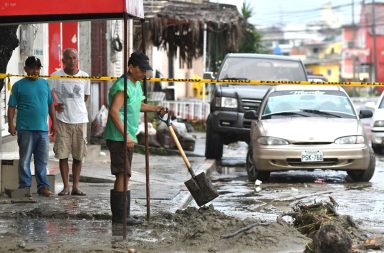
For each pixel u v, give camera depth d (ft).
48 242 49.29
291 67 118.73
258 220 54.75
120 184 54.85
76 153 69.62
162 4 152.76
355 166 85.76
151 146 116.67
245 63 118.83
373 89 579.07
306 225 52.95
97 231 53.06
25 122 66.54
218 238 48.78
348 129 86.94
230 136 114.21
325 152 85.05
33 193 70.13
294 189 81.05
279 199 73.20
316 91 95.30
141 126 117.60
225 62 119.24
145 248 47.55
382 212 65.26
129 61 53.83
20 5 53.16
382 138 130.93
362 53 640.99
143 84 58.34
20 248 47.26
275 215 62.28
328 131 86.28
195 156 116.67
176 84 265.34
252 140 89.15
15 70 86.28
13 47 61.98
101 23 125.08
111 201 55.21
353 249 47.83
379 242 49.62
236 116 110.93
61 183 79.15
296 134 85.97
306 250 45.83
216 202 71.36
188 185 56.13
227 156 123.95
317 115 91.71
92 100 118.73
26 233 52.34
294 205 68.80
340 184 85.81
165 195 70.13
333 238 44.42
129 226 54.75
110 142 54.29
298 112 92.17
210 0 175.94
